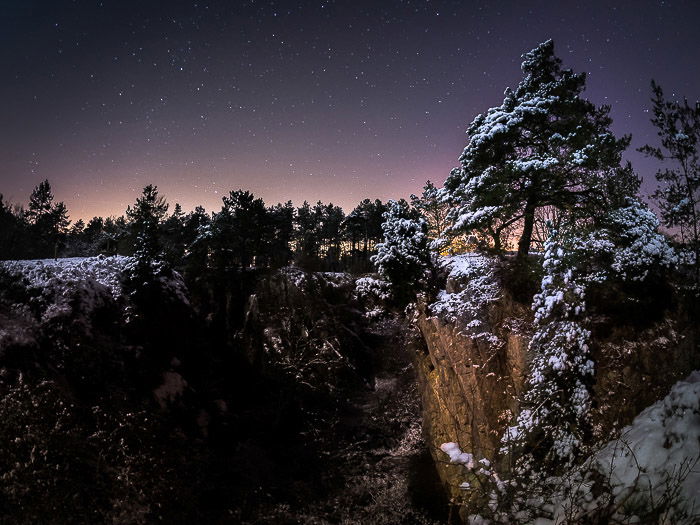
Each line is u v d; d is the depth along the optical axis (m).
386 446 27.41
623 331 16.75
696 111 15.88
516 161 20.86
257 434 27.80
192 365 30.22
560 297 16.58
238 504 20.31
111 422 20.64
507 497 12.87
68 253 53.53
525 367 17.33
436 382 22.12
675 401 12.16
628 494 10.19
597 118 22.25
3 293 24.33
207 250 41.12
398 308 26.00
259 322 36.34
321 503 21.50
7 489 14.99
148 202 37.84
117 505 16.95
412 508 19.91
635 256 18.22
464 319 19.92
